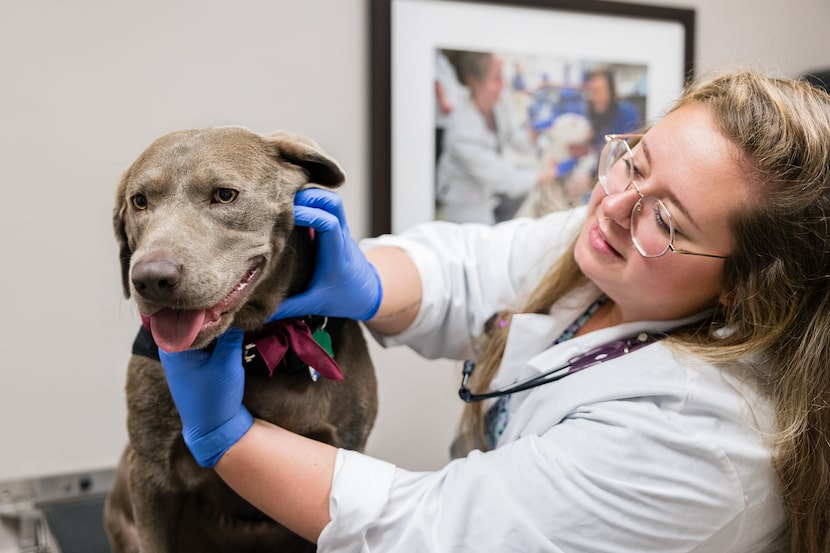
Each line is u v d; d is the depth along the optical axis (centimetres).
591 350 108
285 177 97
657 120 117
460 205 189
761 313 96
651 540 89
